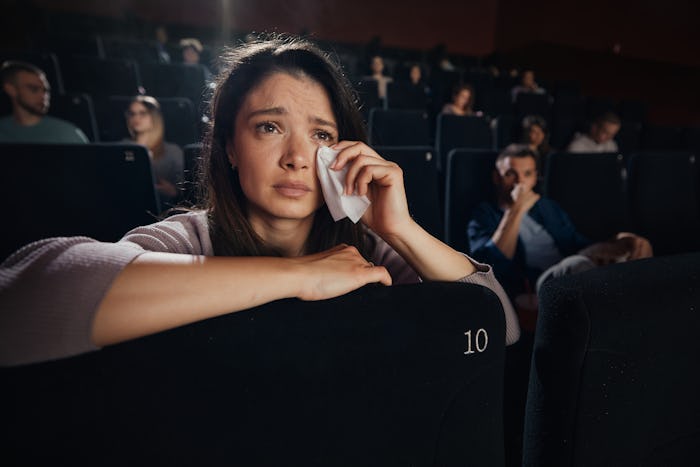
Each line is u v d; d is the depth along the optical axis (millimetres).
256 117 480
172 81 3777
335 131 510
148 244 469
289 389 291
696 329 397
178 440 271
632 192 1919
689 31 6598
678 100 6926
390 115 2898
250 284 334
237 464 290
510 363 1116
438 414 344
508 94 4582
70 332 278
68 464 254
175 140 2553
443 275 554
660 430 421
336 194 491
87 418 251
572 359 369
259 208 545
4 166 1009
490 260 1500
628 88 6984
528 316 1242
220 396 275
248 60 494
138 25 5781
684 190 1962
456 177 1691
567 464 400
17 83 1939
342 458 319
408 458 341
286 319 286
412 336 317
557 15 6801
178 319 305
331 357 296
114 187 1111
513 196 1519
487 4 7578
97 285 292
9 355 264
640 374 387
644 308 371
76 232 1087
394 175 507
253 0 6340
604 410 386
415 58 7270
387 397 320
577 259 1198
